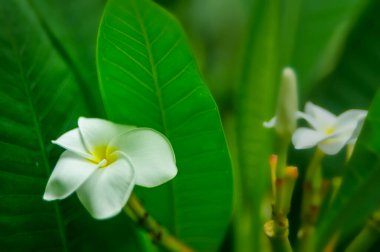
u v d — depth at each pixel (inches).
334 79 29.2
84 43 28.1
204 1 43.0
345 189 24.4
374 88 28.8
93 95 25.9
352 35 28.8
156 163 21.7
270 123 23.6
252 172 27.8
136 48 23.3
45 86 25.2
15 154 24.5
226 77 34.3
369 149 23.7
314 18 30.6
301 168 29.0
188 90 23.8
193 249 25.4
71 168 21.5
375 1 28.4
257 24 28.0
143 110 24.2
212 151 24.4
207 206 25.4
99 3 28.9
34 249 24.6
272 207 23.2
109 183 21.3
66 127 25.0
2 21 25.5
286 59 30.0
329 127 24.0
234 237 27.6
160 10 22.8
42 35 25.8
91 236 25.0
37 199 24.6
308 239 24.4
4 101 24.7
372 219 23.6
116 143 22.0
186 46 23.3
